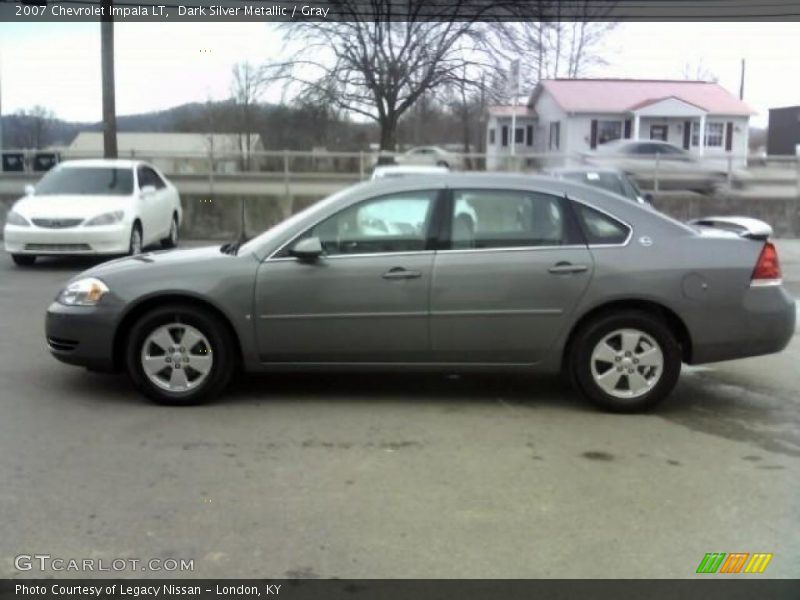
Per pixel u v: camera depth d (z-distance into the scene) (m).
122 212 12.52
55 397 5.77
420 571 3.38
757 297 5.54
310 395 5.89
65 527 3.74
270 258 5.51
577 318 5.49
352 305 5.46
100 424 5.19
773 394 6.15
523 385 6.24
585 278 5.45
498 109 44.66
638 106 37.75
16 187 18.55
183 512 3.90
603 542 3.65
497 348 5.53
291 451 4.75
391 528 3.76
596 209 5.59
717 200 18.41
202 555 3.50
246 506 3.98
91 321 5.50
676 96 37.66
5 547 3.55
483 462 4.61
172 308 5.49
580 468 4.54
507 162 21.72
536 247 5.51
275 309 5.46
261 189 18.89
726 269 5.50
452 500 4.08
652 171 20.17
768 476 4.45
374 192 5.58
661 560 3.49
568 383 6.30
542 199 5.59
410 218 5.56
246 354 5.53
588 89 40.09
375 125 35.34
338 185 19.16
